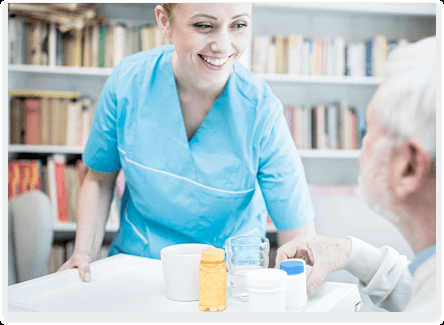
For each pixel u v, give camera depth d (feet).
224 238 3.54
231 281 2.38
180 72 3.22
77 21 7.04
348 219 4.91
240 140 3.30
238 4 2.59
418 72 1.33
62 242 7.46
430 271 1.36
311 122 7.89
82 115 7.31
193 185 3.33
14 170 7.16
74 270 2.84
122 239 3.67
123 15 8.07
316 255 2.51
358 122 7.88
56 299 2.48
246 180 3.37
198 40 2.71
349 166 8.88
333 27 8.67
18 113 7.16
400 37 8.75
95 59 7.29
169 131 3.31
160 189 3.34
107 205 3.80
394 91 1.35
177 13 2.71
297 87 8.68
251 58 7.68
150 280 2.79
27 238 4.76
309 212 3.44
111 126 3.50
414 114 1.29
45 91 7.33
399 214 1.40
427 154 1.28
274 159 3.36
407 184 1.31
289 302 2.13
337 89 8.73
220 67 2.88
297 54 7.74
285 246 2.59
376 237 4.82
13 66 7.02
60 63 7.21
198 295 2.37
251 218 3.61
